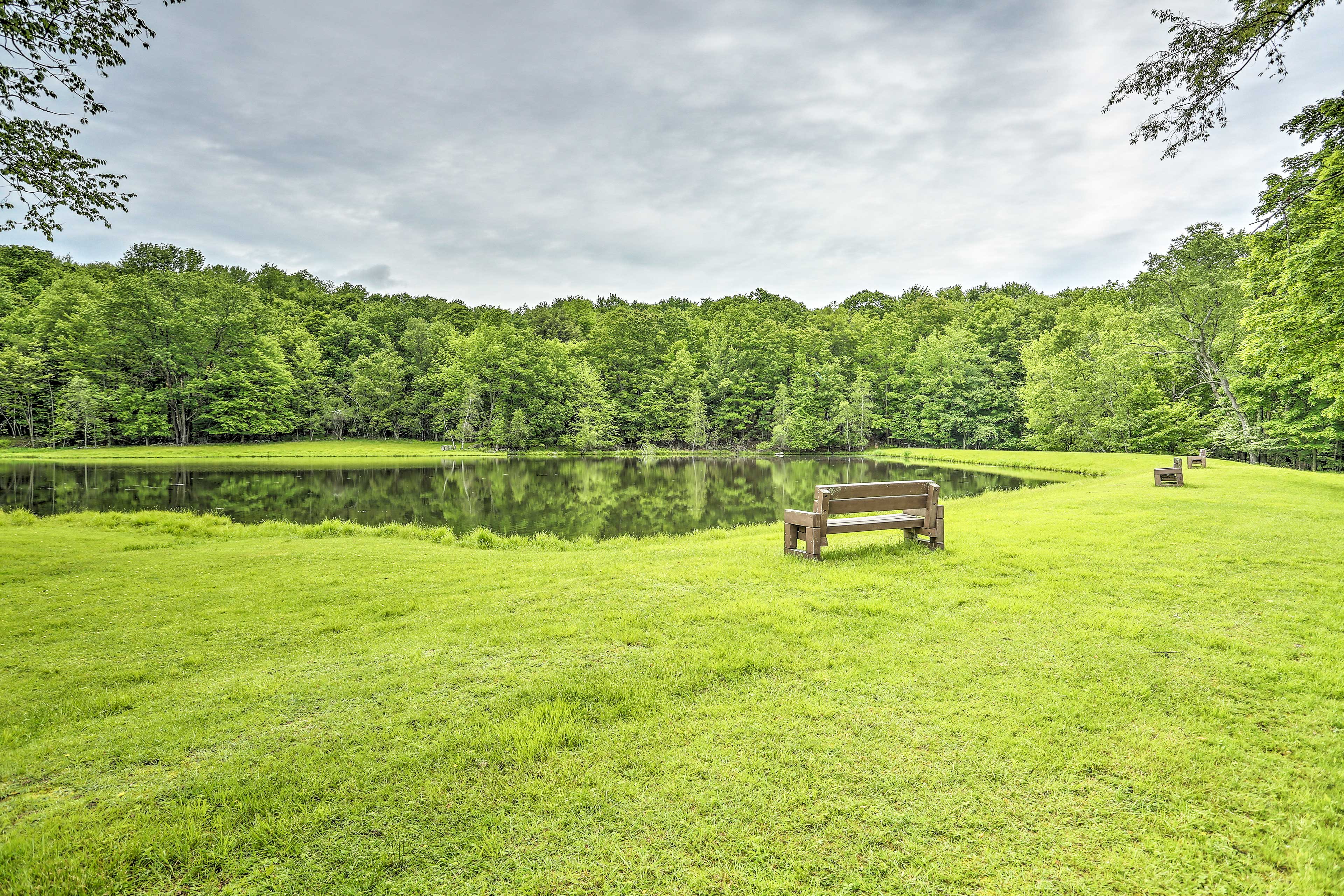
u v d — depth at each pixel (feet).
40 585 28.40
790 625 18.25
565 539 61.46
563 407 239.30
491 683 14.94
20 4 27.68
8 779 11.44
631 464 181.88
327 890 8.46
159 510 80.64
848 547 30.04
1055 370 167.43
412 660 16.84
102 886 8.55
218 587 27.96
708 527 70.13
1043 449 186.91
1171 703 13.21
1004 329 236.43
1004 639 17.08
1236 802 9.98
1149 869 8.58
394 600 24.70
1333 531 32.42
